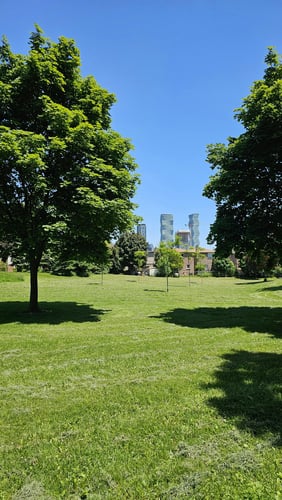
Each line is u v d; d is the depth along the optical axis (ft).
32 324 32.83
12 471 9.19
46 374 17.63
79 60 39.78
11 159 32.22
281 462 9.52
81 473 9.07
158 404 13.66
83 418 12.39
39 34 38.88
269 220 36.83
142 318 37.78
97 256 42.11
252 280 157.38
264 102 35.60
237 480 8.75
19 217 37.50
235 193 38.88
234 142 41.19
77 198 34.86
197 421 12.10
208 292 82.53
